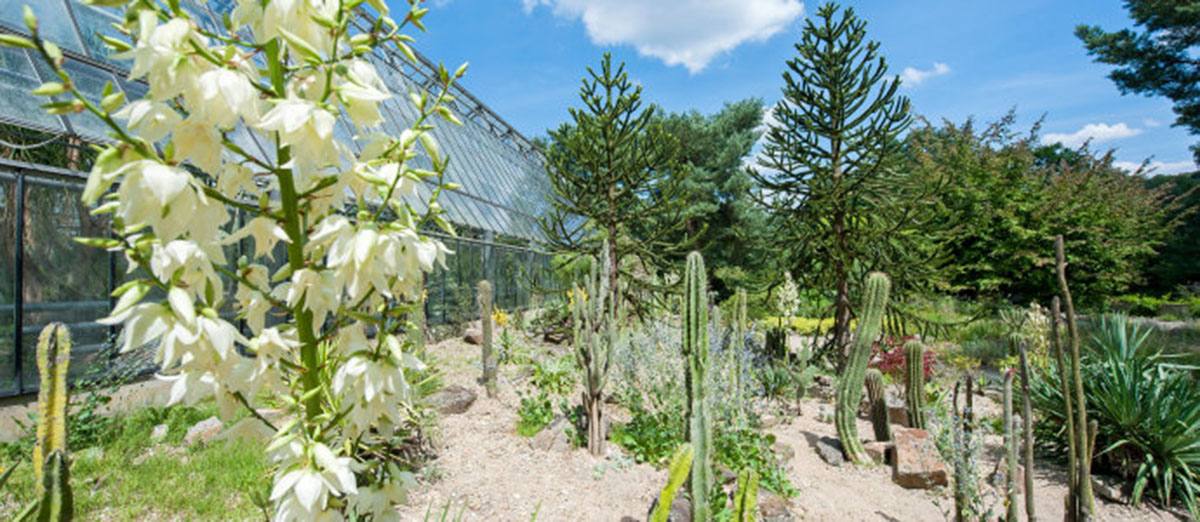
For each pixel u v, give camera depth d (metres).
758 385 5.40
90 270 5.70
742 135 24.17
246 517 3.12
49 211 5.45
